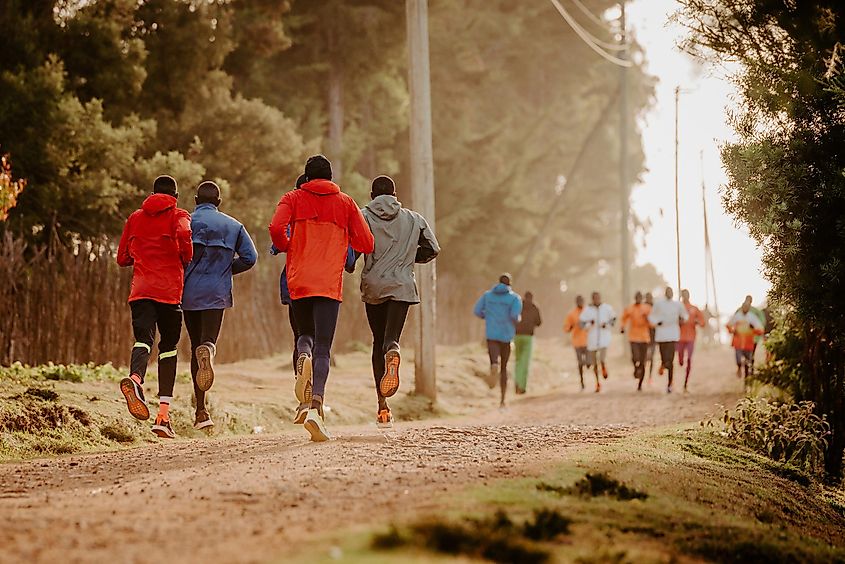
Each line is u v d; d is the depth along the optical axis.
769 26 20.67
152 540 8.67
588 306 42.53
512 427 21.94
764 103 19.88
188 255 17.08
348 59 64.69
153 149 46.75
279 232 15.38
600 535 9.39
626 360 65.50
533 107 113.44
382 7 65.31
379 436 17.16
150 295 16.89
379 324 16.84
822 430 20.52
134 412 16.45
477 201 85.19
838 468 20.95
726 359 65.88
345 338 53.88
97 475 13.52
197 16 49.34
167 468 13.91
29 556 8.11
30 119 38.69
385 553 8.02
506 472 12.52
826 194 18.84
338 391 31.22
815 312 19.66
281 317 47.75
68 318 30.62
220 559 7.89
